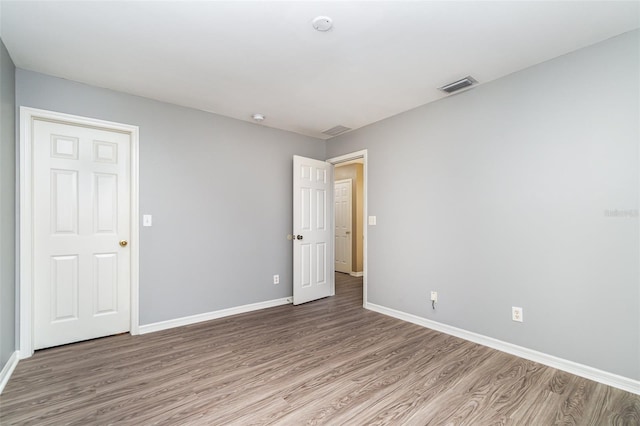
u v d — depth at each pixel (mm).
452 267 2883
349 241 6145
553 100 2250
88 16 1780
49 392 1904
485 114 2650
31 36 1977
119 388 1953
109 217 2830
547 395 1881
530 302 2359
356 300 4180
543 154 2297
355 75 2527
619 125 1965
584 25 1870
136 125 2900
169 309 3066
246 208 3646
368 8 1714
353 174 6125
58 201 2592
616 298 1971
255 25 1873
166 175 3062
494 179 2582
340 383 2018
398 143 3412
